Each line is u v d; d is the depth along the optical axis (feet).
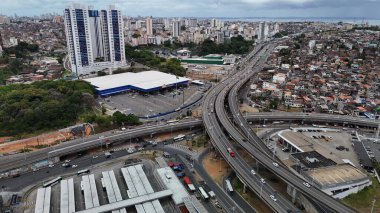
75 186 451.12
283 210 372.79
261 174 484.33
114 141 595.88
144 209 379.35
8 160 524.93
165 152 563.48
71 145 572.51
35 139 621.72
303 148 552.41
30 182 463.42
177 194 413.59
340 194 420.77
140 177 455.63
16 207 401.49
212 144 570.05
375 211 398.42
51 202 411.34
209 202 418.10
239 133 601.62
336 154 566.36
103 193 431.84
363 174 447.42
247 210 402.72
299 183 408.67
